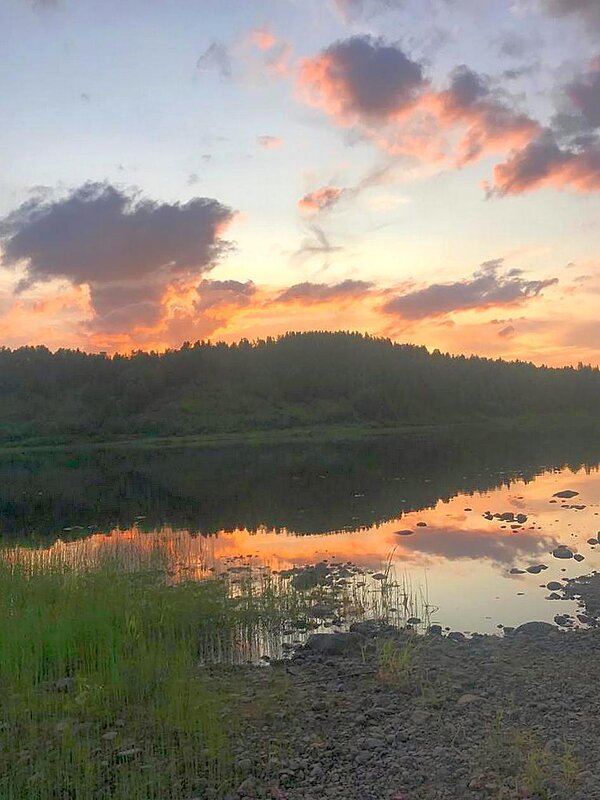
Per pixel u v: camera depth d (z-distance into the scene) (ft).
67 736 24.16
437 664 33.06
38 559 57.26
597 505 84.38
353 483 118.83
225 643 38.50
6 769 22.80
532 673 31.12
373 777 22.21
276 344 505.25
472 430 355.15
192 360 463.01
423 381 448.24
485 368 489.26
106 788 21.59
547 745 23.45
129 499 112.27
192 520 86.38
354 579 52.60
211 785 21.83
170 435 367.04
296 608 45.01
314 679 32.04
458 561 57.26
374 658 35.09
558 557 57.36
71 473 180.45
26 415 389.39
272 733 25.57
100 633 34.94
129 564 58.34
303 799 21.01
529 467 137.49
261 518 85.40
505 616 42.29
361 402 424.05
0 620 36.63
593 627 39.34
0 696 28.66
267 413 410.93
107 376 437.17
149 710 27.25
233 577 54.44
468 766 22.43
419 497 96.89
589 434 287.89
